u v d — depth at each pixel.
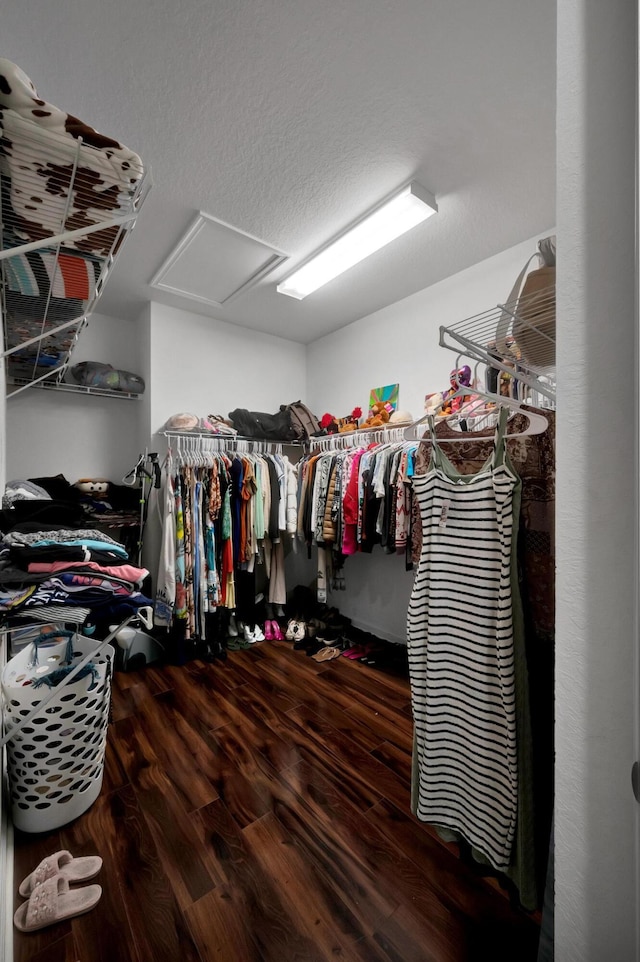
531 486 1.02
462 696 1.07
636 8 0.47
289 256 2.31
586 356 0.53
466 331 2.37
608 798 0.52
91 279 1.11
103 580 0.89
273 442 3.32
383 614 2.98
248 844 1.25
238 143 1.55
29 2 1.07
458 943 0.98
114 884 1.12
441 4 1.10
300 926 1.02
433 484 1.15
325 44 1.20
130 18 1.12
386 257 2.33
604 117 0.51
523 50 1.21
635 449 0.45
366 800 1.43
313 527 2.83
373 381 3.09
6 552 0.94
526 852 0.93
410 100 1.38
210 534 2.61
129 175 0.74
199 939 0.99
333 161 1.64
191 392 3.07
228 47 1.20
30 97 0.59
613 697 0.51
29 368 2.20
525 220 2.01
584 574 0.54
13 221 0.85
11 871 1.12
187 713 1.97
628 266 0.49
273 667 2.50
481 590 1.02
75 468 2.94
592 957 0.53
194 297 2.84
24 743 1.24
